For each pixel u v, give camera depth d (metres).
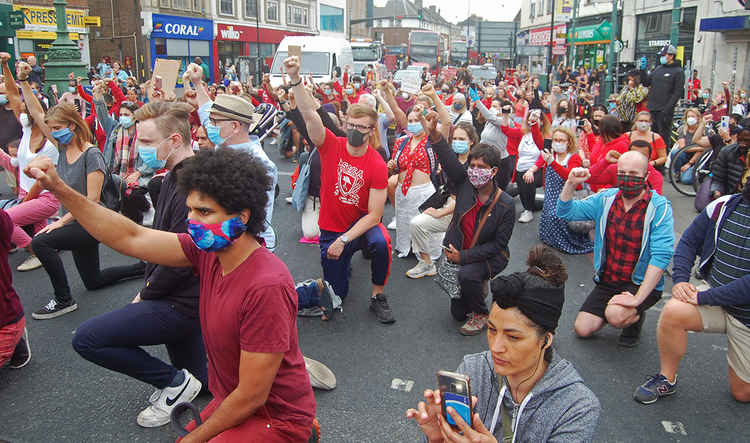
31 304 5.22
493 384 2.03
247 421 2.27
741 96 14.80
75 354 4.36
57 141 4.64
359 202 4.71
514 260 6.64
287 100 4.89
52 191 2.20
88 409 3.66
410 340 4.67
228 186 2.01
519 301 1.84
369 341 4.64
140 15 36.44
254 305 2.06
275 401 2.27
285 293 2.12
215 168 2.02
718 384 4.05
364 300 5.48
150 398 3.55
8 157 6.21
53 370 4.13
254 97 14.63
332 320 5.03
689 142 10.41
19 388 3.89
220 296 2.15
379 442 3.36
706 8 26.25
